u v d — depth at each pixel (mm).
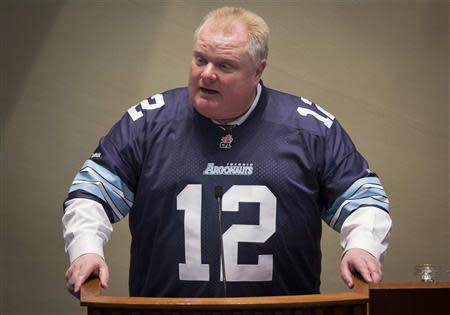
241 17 7059
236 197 7043
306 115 7410
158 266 7074
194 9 11547
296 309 5457
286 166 7160
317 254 7379
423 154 11594
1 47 11586
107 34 11555
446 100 11562
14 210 11711
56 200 11656
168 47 11555
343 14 11547
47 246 11688
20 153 11648
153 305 5379
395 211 11648
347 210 7160
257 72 7129
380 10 11539
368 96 11562
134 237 7324
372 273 6273
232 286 6938
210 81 6871
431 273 7734
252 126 7266
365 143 11586
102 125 11578
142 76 11547
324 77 11539
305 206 7164
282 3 11539
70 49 11578
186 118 7301
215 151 7176
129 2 11555
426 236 11672
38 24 11578
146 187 7176
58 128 11617
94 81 11578
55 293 11672
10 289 11680
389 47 11539
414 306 5789
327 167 7285
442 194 11641
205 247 6969
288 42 11547
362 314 5574
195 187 7082
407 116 11562
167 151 7207
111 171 7188
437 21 11539
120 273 11617
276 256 7027
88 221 6840
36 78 11609
